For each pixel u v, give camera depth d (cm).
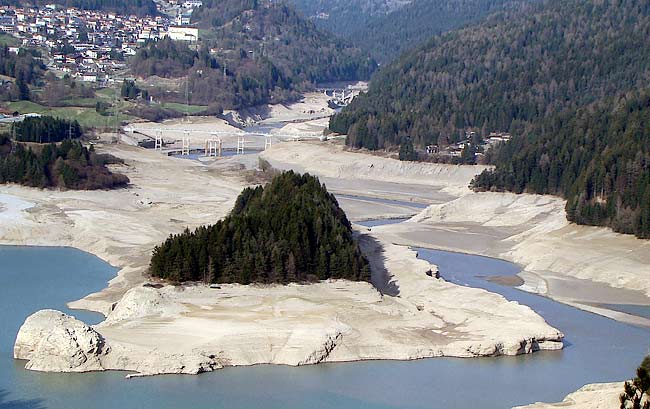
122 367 15550
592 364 16750
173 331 16650
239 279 18850
